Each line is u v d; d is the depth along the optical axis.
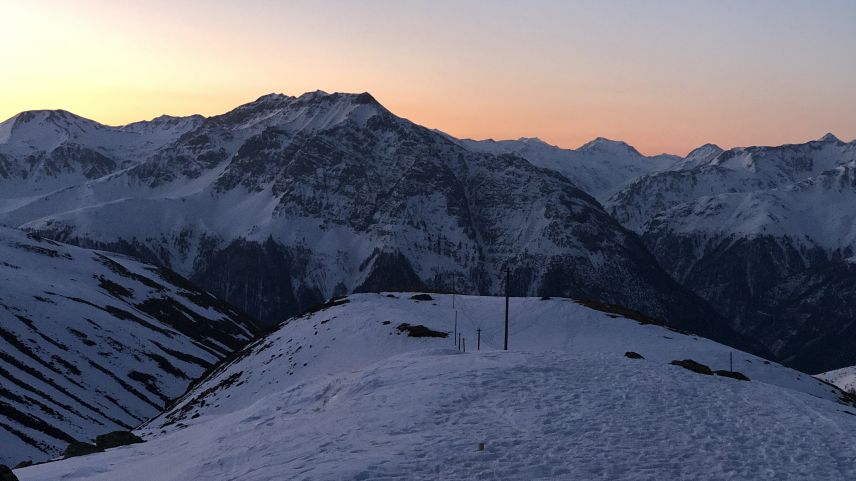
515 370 36.69
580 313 116.00
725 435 26.09
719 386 34.94
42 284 188.75
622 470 22.34
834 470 22.66
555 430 26.30
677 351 99.19
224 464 26.80
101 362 159.12
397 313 103.06
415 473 22.08
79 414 129.88
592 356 42.06
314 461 24.00
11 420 111.69
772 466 22.94
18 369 134.88
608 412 28.78
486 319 114.06
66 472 32.34
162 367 173.12
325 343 93.56
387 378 37.34
